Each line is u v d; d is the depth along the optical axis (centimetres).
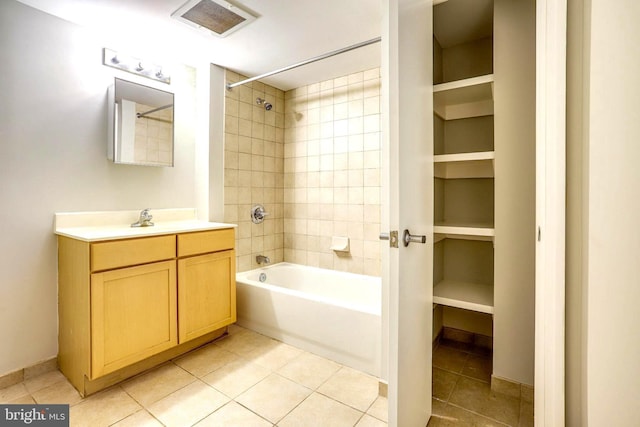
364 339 188
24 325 181
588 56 100
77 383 171
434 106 205
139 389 172
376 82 263
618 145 95
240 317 256
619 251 96
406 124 110
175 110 255
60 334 190
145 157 230
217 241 223
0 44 171
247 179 289
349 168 280
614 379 97
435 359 209
